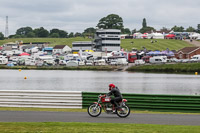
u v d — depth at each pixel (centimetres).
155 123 2106
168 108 2669
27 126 1905
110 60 15800
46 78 9869
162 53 15538
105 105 2314
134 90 6462
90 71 13662
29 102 2795
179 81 8531
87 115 2423
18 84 7956
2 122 2047
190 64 12362
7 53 18562
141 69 13150
